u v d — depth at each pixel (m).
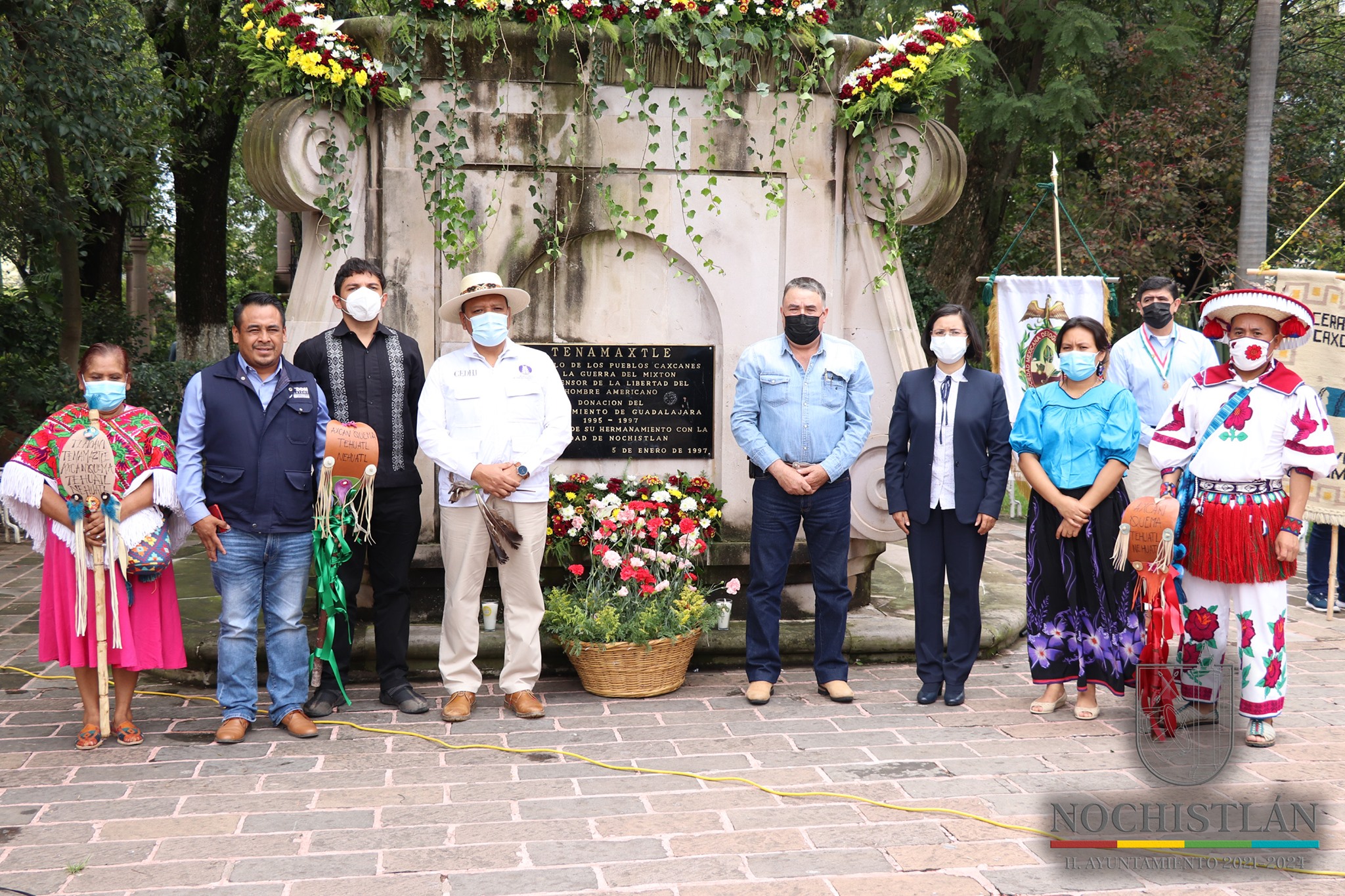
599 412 5.20
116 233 14.56
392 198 4.97
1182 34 12.05
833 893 2.79
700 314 5.27
